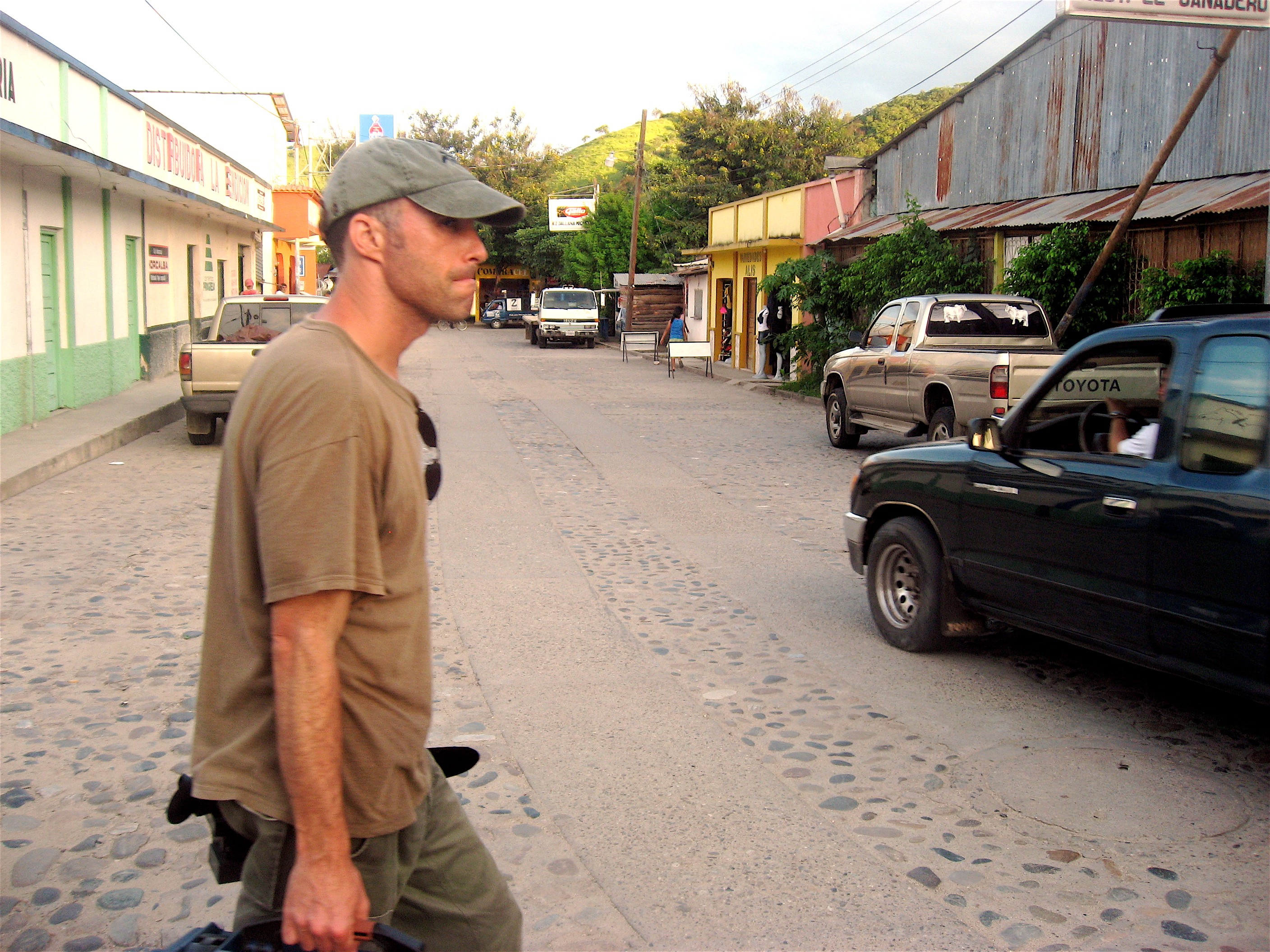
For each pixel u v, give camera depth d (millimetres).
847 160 23641
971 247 17672
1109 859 3766
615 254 45781
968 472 5590
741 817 4078
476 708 5203
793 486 11742
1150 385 4805
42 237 14961
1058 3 9273
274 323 15039
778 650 6133
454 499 10766
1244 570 4086
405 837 2072
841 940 3262
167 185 18250
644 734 4895
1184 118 11266
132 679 5539
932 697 5371
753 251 27562
